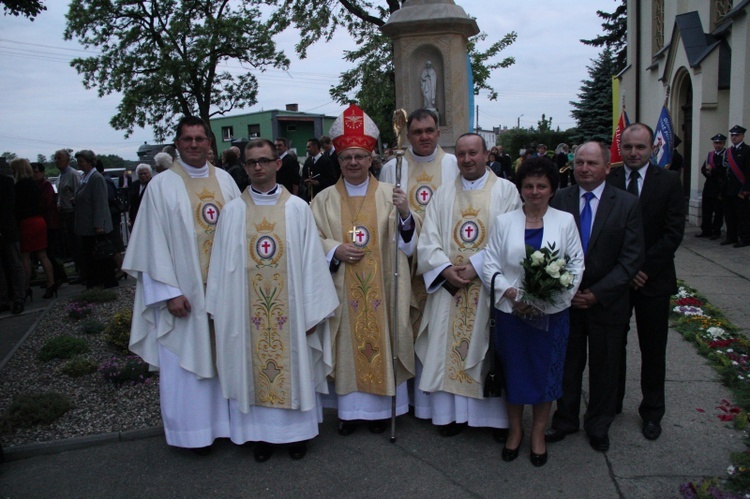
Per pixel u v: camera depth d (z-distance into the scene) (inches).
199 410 153.2
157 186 154.8
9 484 146.3
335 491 137.9
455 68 310.2
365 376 163.5
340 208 167.0
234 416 154.1
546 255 131.0
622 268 141.6
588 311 146.6
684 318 239.9
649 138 151.0
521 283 137.0
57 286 342.3
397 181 163.0
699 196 476.7
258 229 150.6
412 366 163.9
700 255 365.7
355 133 161.8
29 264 330.0
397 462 149.6
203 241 155.5
